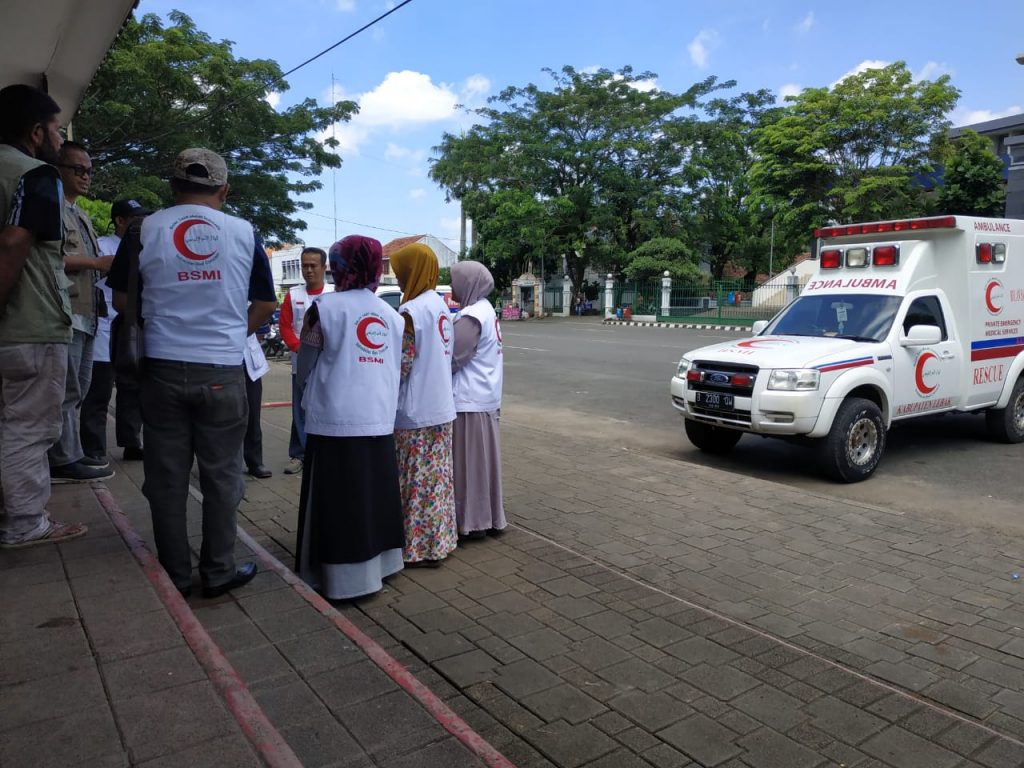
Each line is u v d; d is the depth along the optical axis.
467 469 5.01
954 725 3.04
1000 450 8.52
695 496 6.36
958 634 3.91
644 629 3.85
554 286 43.50
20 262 3.08
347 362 3.92
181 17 18.84
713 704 3.16
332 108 20.61
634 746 2.87
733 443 8.42
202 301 3.25
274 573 3.78
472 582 4.44
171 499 3.38
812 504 6.14
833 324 7.98
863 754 2.84
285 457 7.24
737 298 34.75
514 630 3.82
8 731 2.12
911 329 7.41
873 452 7.25
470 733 2.46
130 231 3.22
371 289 4.05
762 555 5.01
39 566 3.29
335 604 4.13
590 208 38.59
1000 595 4.40
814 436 6.96
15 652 2.55
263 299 3.53
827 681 3.37
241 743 2.12
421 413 4.49
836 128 27.86
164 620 2.80
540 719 3.04
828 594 4.40
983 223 8.12
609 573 4.60
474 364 4.98
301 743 2.36
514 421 10.59
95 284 5.11
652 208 37.50
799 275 38.31
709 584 4.53
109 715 2.22
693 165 36.75
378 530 4.12
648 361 17.39
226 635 3.09
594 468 7.32
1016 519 6.05
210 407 3.33
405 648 3.65
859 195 27.47
